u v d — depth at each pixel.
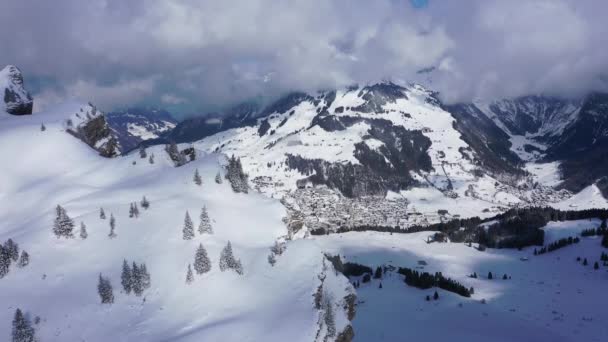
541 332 139.25
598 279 197.62
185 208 126.31
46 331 85.06
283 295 92.94
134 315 89.75
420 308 161.50
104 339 83.38
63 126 183.88
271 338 78.44
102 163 169.12
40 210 131.88
